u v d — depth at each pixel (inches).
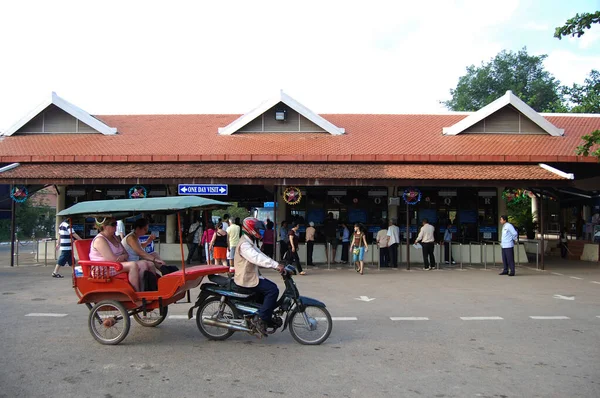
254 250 265.1
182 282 269.3
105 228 298.2
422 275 575.5
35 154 682.2
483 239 733.3
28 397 189.6
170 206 272.5
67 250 542.6
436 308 370.6
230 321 267.9
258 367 227.9
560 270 626.2
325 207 741.3
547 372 222.2
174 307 372.2
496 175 612.4
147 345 265.1
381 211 738.8
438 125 844.0
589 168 711.7
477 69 1993.1
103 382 206.7
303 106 771.4
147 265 286.5
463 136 768.9
